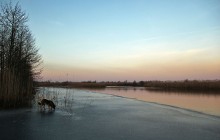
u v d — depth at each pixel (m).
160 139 11.57
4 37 32.28
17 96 23.97
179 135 12.41
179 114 20.27
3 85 23.05
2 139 11.33
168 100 34.88
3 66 30.62
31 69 40.31
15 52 32.94
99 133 12.66
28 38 39.38
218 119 17.72
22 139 11.34
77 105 26.58
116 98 38.50
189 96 43.06
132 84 125.38
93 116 18.64
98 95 45.56
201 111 22.53
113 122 16.03
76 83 107.06
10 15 32.53
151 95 46.78
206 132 13.16
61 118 17.33
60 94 44.84
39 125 14.62
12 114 18.97
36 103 26.16
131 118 17.88
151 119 17.52
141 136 12.10
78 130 13.33
